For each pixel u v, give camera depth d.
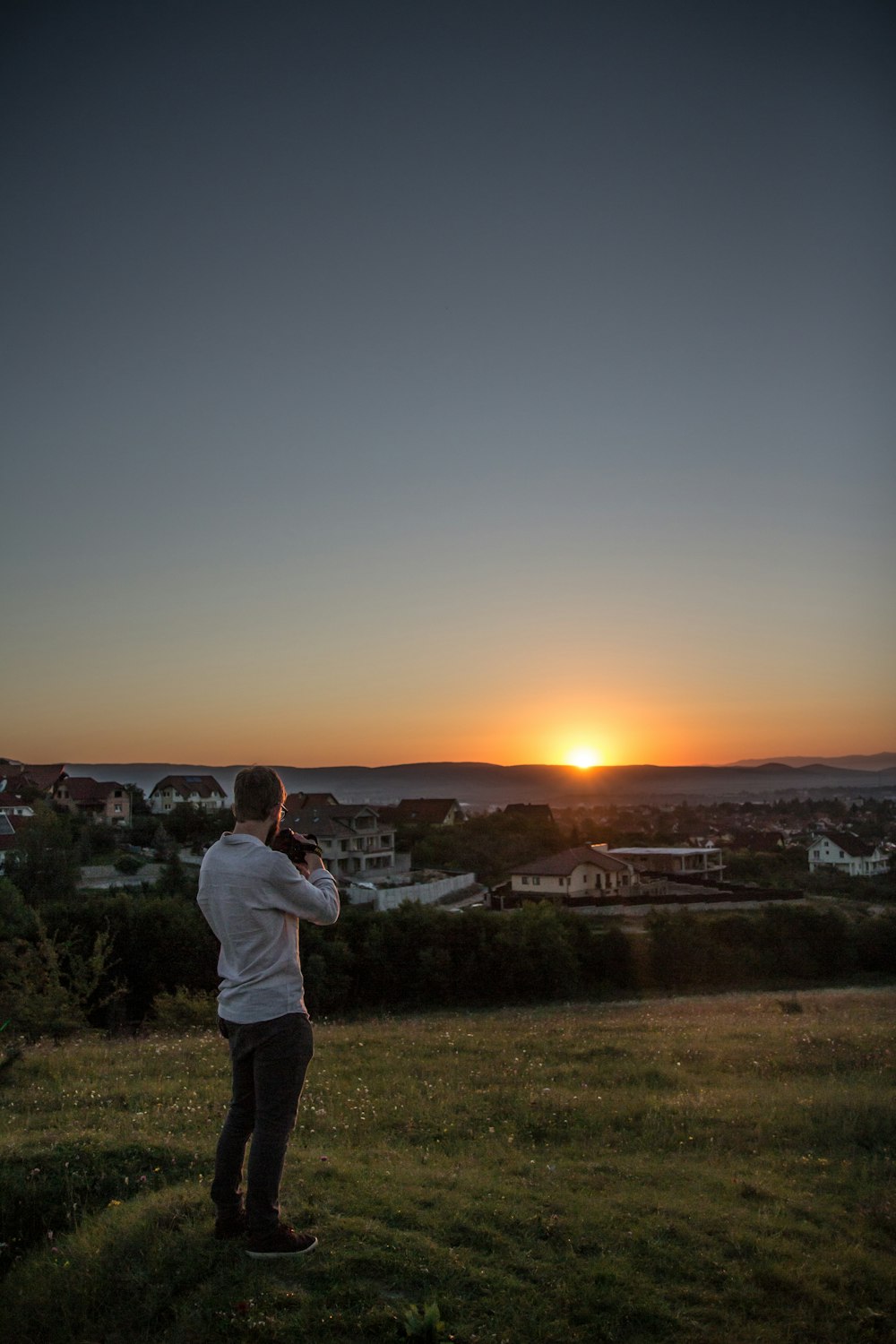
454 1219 5.09
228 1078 10.45
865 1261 5.14
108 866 57.09
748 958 44.19
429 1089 9.92
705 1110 8.91
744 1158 7.45
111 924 34.22
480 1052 12.70
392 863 74.44
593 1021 19.77
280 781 4.76
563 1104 8.96
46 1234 5.29
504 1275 4.50
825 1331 4.32
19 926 34.84
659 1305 4.37
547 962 40.62
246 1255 4.47
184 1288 4.31
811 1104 9.09
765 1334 4.22
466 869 77.06
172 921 35.03
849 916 50.03
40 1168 5.90
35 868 49.03
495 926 41.75
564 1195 5.79
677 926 44.38
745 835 121.62
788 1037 14.35
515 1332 4.02
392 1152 6.94
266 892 4.37
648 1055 12.59
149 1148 6.27
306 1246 4.52
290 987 4.46
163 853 65.44
